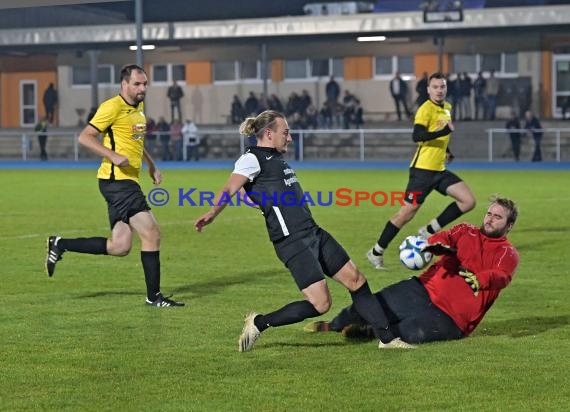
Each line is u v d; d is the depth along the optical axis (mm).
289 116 63125
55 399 9273
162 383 9844
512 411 8836
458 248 11578
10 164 58750
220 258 19141
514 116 56344
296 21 61438
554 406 8977
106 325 12789
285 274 17109
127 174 14242
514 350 11148
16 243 21438
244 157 11234
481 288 11320
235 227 24594
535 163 53906
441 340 11531
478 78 60562
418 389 9555
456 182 18656
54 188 38531
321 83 70375
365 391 9492
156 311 13789
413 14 60062
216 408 8953
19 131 69625
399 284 11766
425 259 12062
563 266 17797
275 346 11516
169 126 62688
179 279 16625
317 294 11031
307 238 11148
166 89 73500
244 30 62062
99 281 16375
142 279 16562
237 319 13203
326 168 52406
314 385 9711
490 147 55406
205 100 72312
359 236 22719
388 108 68750
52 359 10875
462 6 59094
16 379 10016
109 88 74688
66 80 75000
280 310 11141
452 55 66562
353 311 11953
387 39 65625
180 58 72375
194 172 49344
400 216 17875
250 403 9109
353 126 61906
